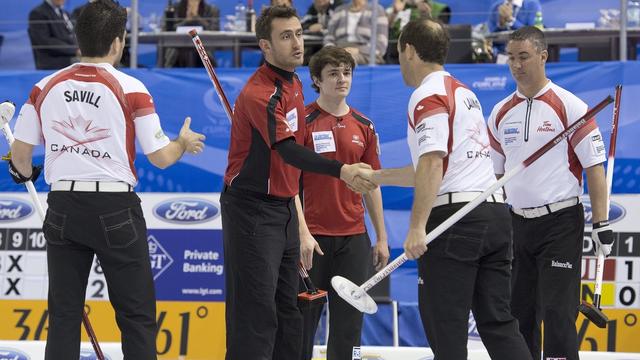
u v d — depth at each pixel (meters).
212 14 30.02
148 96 13.38
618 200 20.88
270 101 13.86
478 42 27.38
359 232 17.14
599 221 15.99
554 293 16.06
